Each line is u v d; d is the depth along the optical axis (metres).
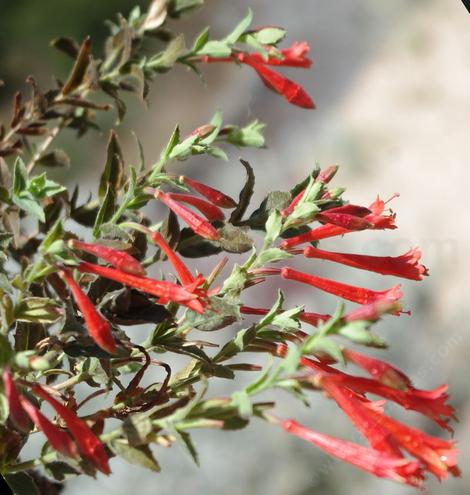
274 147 1.31
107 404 0.85
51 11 1.29
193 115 1.28
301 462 0.93
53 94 0.47
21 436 0.36
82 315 0.38
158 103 1.26
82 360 0.40
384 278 1.03
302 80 1.43
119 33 0.47
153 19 0.47
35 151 0.48
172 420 0.33
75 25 1.29
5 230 0.43
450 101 1.36
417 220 1.22
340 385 0.34
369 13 1.48
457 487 0.91
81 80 0.46
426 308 1.03
